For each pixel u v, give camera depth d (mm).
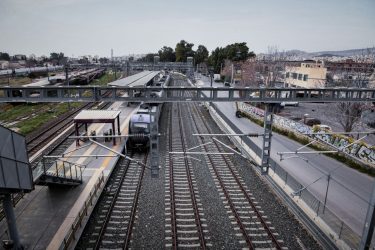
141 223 14047
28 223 13148
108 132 25547
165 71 92688
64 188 16438
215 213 15016
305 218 13906
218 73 86312
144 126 23219
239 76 71875
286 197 15922
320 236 12672
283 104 43500
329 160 22688
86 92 45719
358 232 13164
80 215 13453
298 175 19531
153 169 13141
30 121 31969
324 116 38062
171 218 14477
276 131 31422
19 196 15352
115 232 13320
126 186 17859
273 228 13766
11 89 11539
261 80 52750
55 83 45125
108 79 73125
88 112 25266
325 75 50125
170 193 17031
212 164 21484
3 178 9758
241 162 22125
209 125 35250
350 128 27484
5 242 11312
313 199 14344
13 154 10391
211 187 17891
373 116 33625
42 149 23047
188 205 15758
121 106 41344
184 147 25812
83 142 24891
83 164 19984
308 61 64688
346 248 11383
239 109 41031
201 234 13188
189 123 35938
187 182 18531
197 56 110812
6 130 9875
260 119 34875
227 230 13633
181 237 13070
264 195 16969
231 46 82750
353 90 13258
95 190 15883
